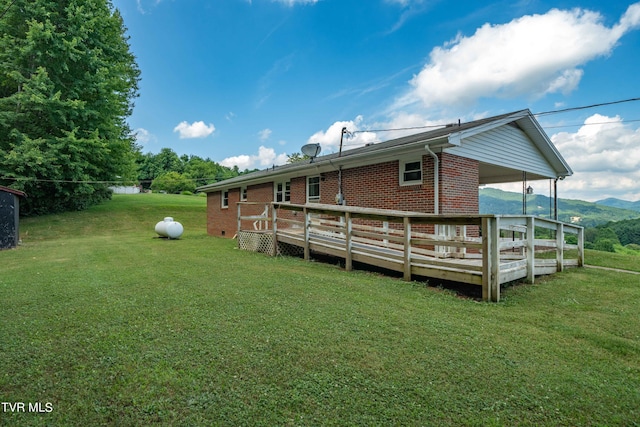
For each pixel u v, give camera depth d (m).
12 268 7.74
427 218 5.60
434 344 3.18
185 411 2.19
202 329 3.53
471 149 8.53
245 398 2.32
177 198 41.50
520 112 8.88
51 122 19.52
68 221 21.81
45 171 18.97
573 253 10.41
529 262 5.87
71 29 19.12
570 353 3.05
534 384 2.51
